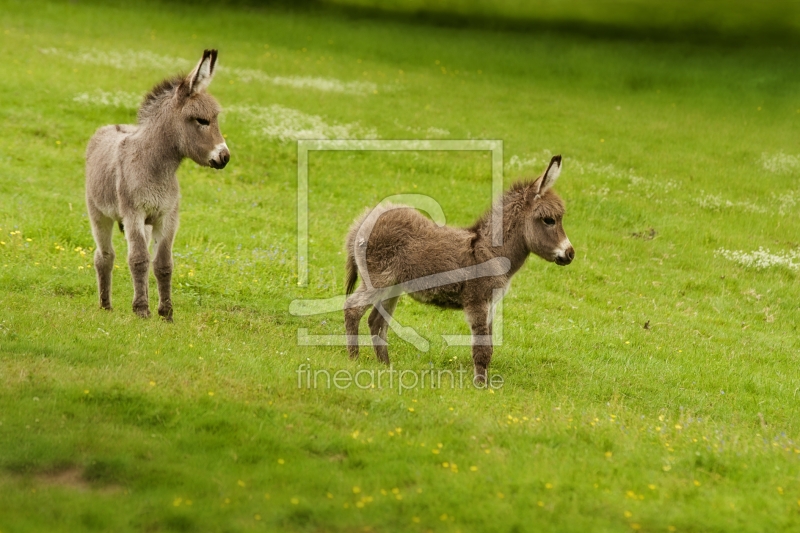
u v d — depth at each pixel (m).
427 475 12.11
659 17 71.81
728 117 50.72
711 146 44.75
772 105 53.16
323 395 14.87
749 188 39.12
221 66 51.47
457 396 15.94
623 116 49.69
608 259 30.08
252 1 71.06
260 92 46.19
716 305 27.08
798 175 41.34
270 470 11.85
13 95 38.91
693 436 14.85
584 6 75.25
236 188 33.50
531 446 13.55
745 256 31.00
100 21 59.56
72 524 10.12
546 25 70.88
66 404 12.95
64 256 23.36
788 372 21.11
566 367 19.20
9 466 11.30
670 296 27.44
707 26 69.25
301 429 13.30
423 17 72.25
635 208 34.66
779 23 69.06
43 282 21.06
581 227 32.69
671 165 41.31
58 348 15.33
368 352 18.95
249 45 59.00
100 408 13.01
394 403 14.84
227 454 12.22
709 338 23.45
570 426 14.53
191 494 11.08
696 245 32.31
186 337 17.44
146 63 49.34
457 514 11.09
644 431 14.98
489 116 47.28
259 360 16.59
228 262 24.25
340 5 73.50
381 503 11.20
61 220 26.00
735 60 61.16
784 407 18.19
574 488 12.09
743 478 12.98
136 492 11.06
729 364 21.11
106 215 18.92
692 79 57.72
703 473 13.12
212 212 29.77
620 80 57.66
